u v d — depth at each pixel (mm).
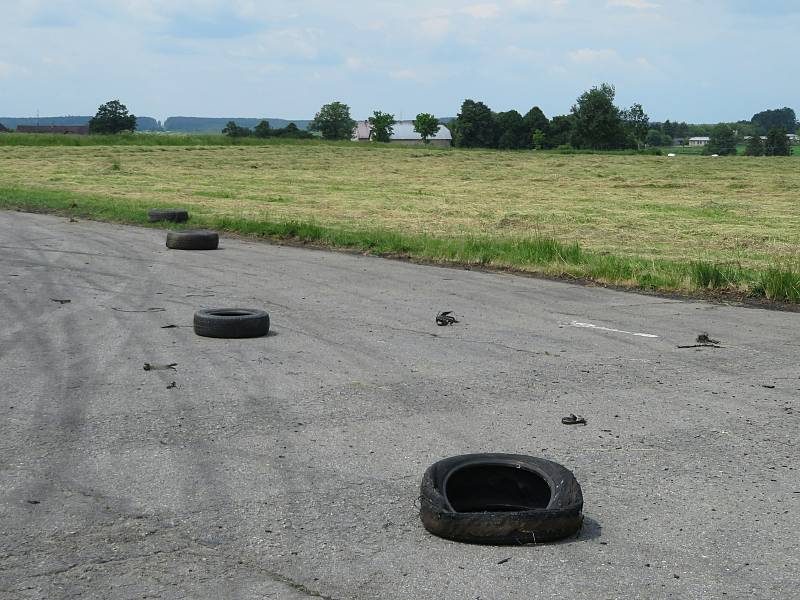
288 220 23922
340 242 18875
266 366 8438
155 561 4379
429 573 4281
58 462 5746
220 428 6496
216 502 5121
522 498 5180
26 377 7910
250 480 5473
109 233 20547
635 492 5406
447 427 6594
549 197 36562
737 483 5586
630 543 4676
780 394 7758
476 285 13969
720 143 170500
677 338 10133
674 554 4547
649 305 12422
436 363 8656
